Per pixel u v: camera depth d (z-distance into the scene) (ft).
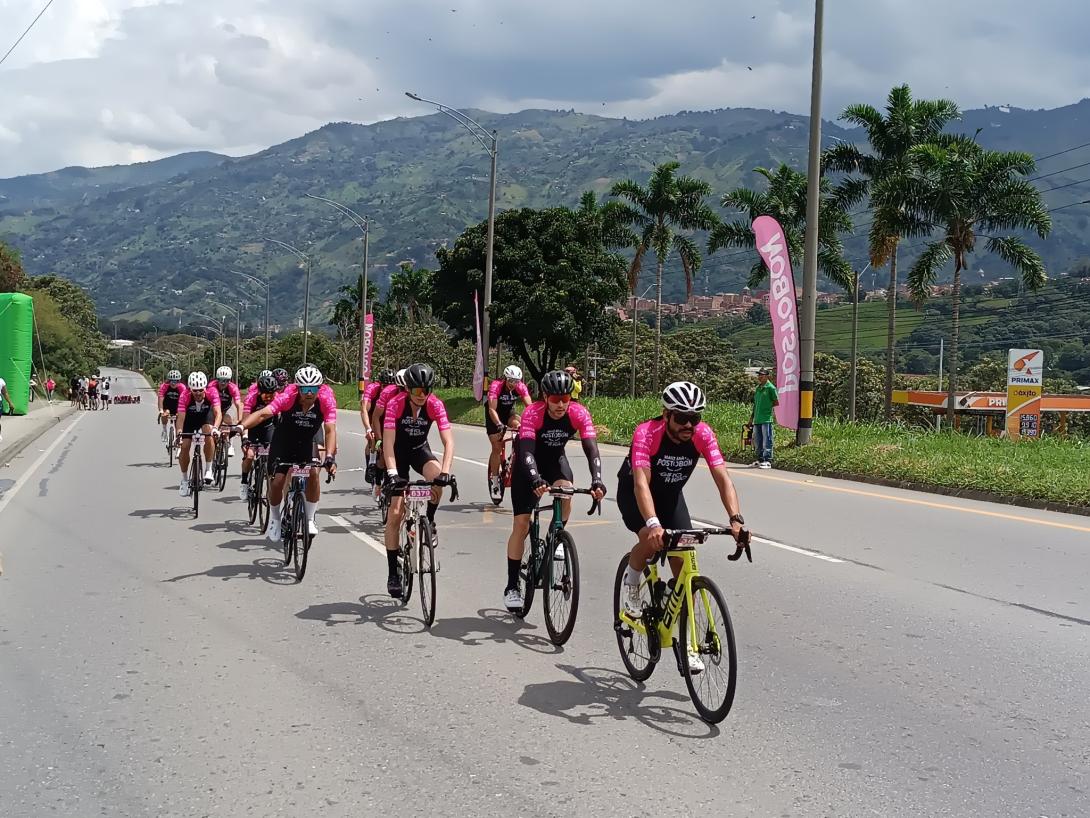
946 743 14.90
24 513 39.75
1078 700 16.92
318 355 332.39
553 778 13.55
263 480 34.86
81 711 16.26
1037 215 112.88
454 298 154.30
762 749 14.62
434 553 21.81
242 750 14.57
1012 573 27.45
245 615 22.77
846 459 54.65
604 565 28.63
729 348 310.04
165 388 58.75
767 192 142.82
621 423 88.94
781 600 24.13
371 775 13.65
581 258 147.43
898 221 118.52
